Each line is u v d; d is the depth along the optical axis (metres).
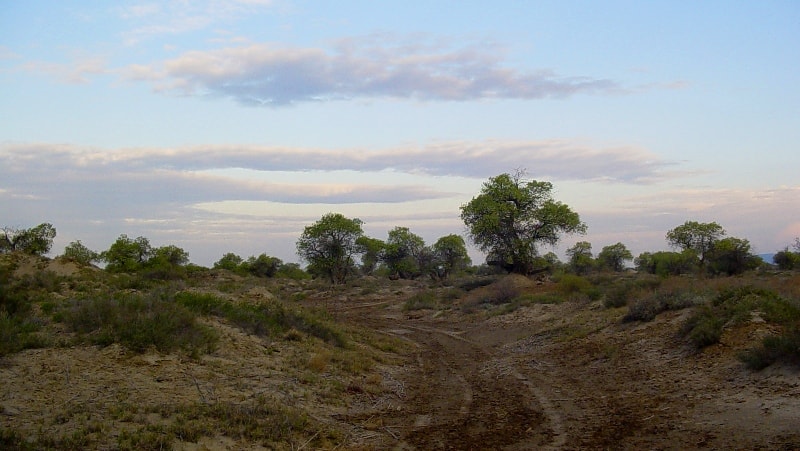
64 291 17.56
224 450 8.11
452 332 29.70
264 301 20.19
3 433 7.32
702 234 56.91
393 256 85.12
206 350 13.10
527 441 9.23
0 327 11.23
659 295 20.42
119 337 12.04
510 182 54.44
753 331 13.62
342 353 16.86
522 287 41.28
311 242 66.75
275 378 12.36
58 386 9.50
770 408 9.26
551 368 16.52
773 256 52.88
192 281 30.77
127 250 50.44
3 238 38.16
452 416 11.21
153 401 9.52
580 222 53.78
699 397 10.80
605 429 9.61
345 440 9.39
